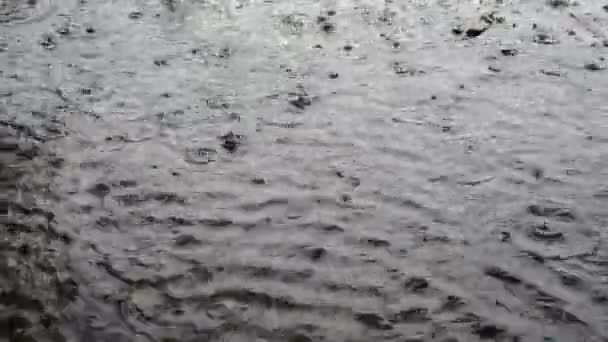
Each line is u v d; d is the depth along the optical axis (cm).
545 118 280
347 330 196
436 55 323
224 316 201
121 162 261
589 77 304
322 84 304
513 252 220
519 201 240
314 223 233
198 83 306
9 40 341
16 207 241
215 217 236
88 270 217
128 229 232
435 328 197
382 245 224
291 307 204
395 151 264
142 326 199
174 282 212
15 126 280
